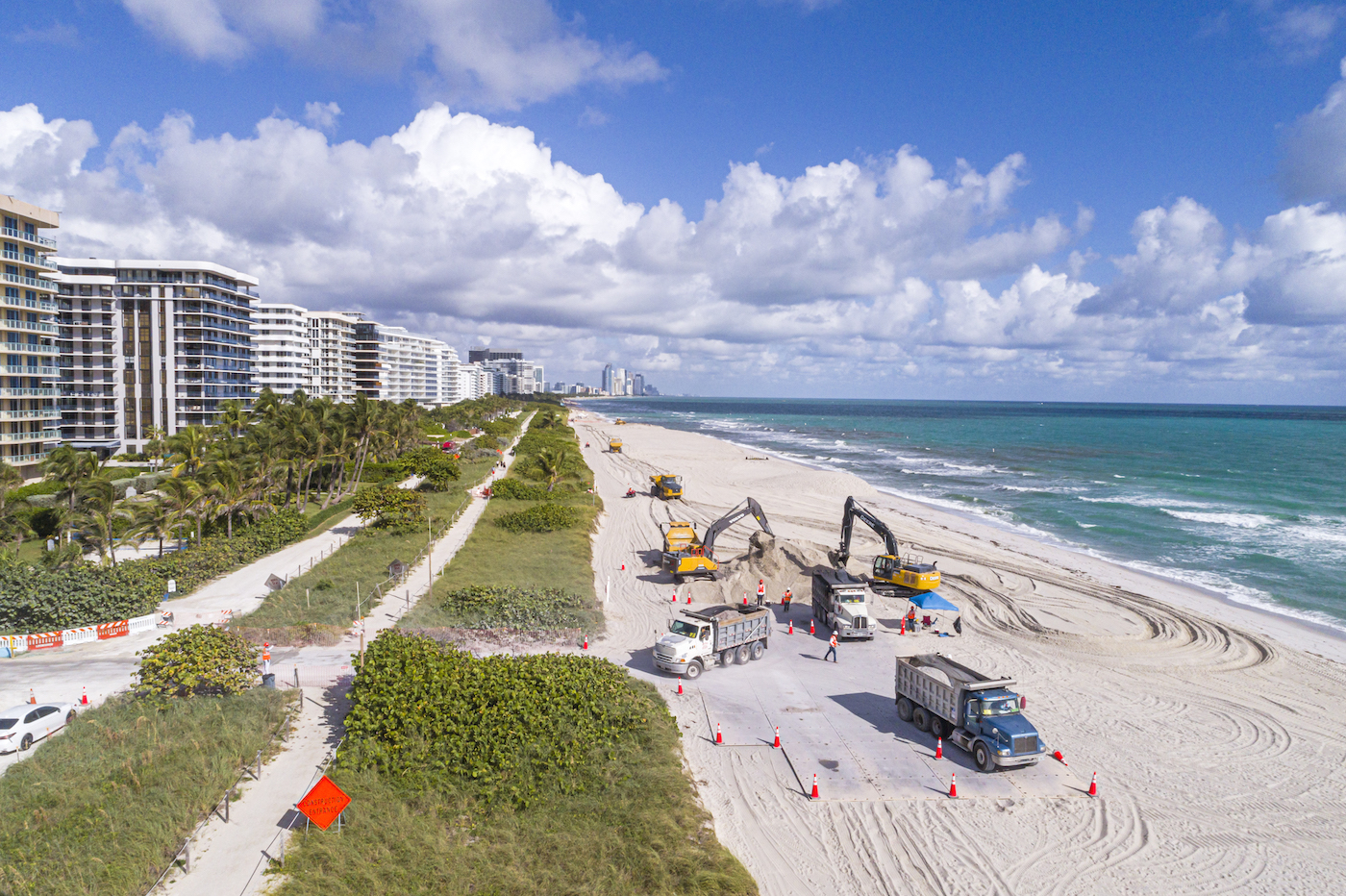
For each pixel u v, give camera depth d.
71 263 99.44
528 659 27.56
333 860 17.75
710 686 30.38
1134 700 31.11
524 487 76.75
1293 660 36.56
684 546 51.09
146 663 26.25
